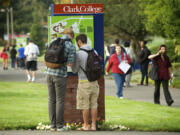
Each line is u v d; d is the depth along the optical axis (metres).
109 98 32.72
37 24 110.12
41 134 16.83
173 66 47.53
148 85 44.91
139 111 25.66
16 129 18.34
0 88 39.72
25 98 32.69
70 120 18.81
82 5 18.55
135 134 17.16
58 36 18.41
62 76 17.48
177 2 43.03
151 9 50.72
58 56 17.08
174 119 22.05
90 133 17.14
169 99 29.59
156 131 18.39
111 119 21.48
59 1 23.72
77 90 18.02
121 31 72.06
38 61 103.62
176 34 43.72
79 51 17.67
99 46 18.62
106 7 69.88
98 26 18.59
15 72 66.56
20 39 109.00
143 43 45.31
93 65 17.44
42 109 26.47
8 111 25.11
